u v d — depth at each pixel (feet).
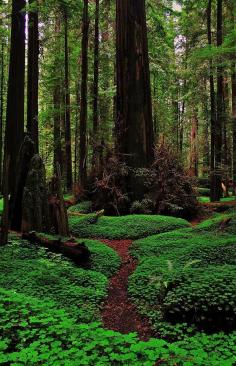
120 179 55.88
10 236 36.09
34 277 26.02
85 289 25.91
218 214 57.62
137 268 31.48
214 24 87.97
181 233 41.70
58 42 84.79
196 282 22.72
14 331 16.52
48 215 38.86
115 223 47.37
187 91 89.86
